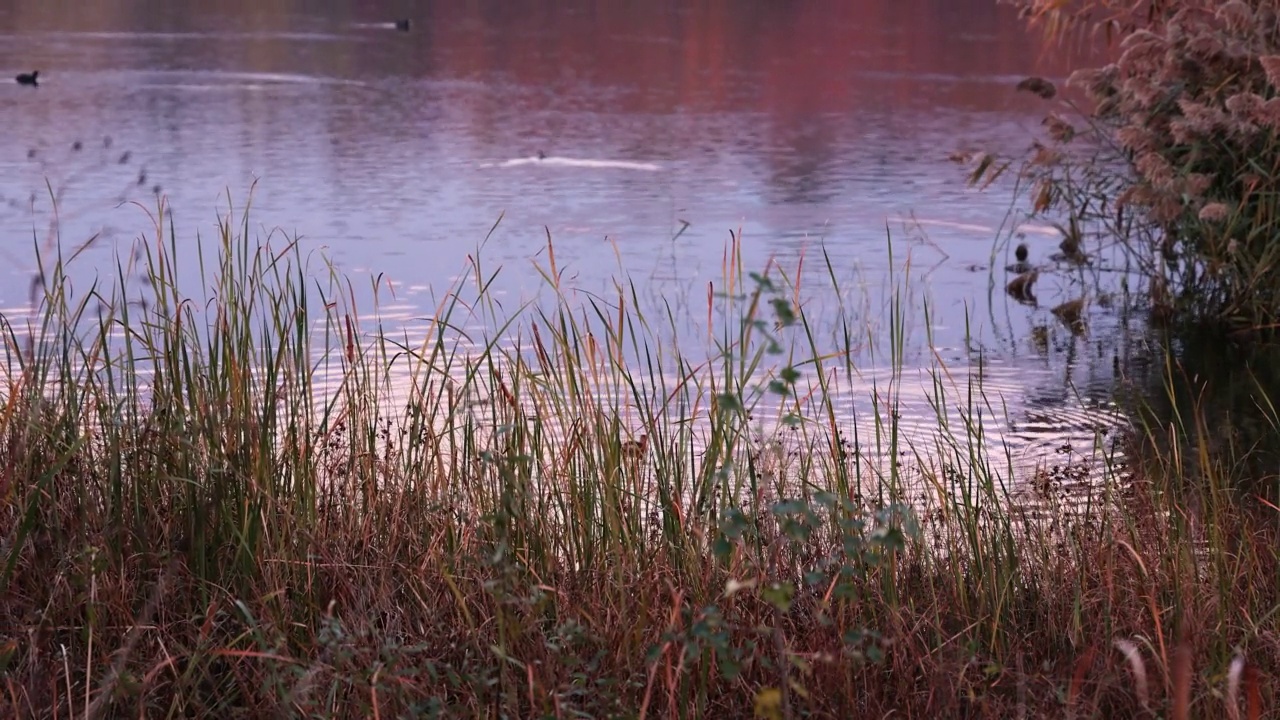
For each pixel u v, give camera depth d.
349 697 3.62
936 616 4.11
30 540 4.04
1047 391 7.74
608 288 10.09
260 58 31.66
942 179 16.11
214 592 3.97
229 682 3.75
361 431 5.00
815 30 42.41
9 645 3.59
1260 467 6.34
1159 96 10.36
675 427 6.20
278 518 4.32
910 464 6.12
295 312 4.88
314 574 4.14
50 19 41.75
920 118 22.50
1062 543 4.81
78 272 10.02
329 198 14.19
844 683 3.68
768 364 7.93
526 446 5.08
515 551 4.19
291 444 4.59
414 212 13.38
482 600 4.02
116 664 3.47
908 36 40.28
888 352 8.50
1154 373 8.21
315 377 6.91
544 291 9.95
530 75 29.31
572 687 3.53
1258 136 9.97
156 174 15.67
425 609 3.96
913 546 4.60
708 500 4.53
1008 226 13.05
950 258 11.66
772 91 26.59
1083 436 6.83
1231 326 9.49
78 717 3.38
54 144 17.97
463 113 22.66
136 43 34.69
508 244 11.80
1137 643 4.03
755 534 4.23
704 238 12.27
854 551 3.79
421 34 39.78
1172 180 9.84
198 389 4.69
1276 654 3.99
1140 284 10.79
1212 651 3.91
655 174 16.28
